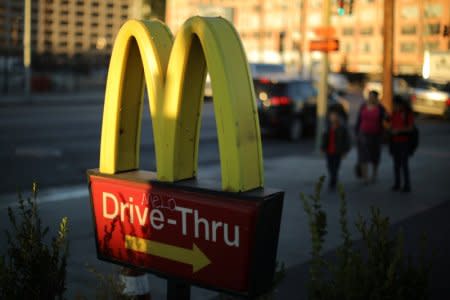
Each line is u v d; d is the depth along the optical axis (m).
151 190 3.00
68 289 4.94
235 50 2.78
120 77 3.22
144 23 3.11
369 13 79.44
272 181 10.79
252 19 90.12
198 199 2.81
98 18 114.44
